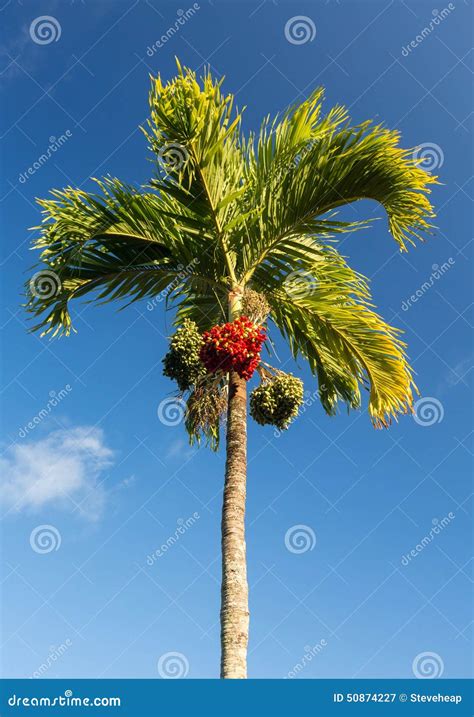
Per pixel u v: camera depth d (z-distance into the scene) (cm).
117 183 874
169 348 805
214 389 820
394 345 876
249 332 765
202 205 832
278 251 892
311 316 918
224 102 777
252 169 872
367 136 800
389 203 845
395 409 916
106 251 898
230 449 757
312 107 829
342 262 912
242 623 650
